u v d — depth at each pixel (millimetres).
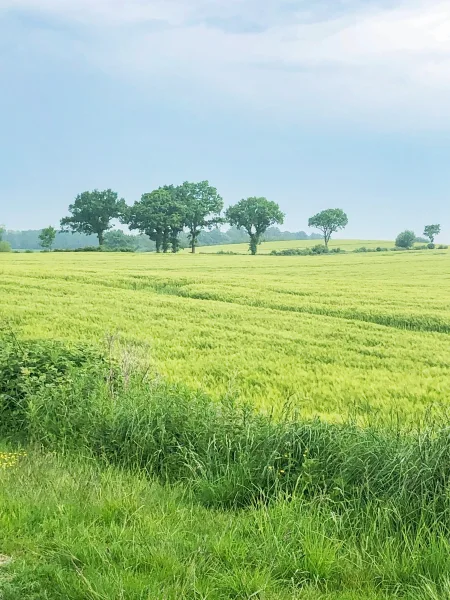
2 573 4855
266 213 144125
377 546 5574
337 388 16547
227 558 5246
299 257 98938
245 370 18734
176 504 6727
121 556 5164
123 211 146625
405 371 19891
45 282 41344
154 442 8258
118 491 6621
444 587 4762
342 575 5160
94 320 27656
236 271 61375
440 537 5449
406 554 5434
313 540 5523
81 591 4570
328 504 6445
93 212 151125
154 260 80250
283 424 7754
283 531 5676
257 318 29578
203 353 21625
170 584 4793
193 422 8383
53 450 8781
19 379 10398
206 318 29344
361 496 6543
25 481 6953
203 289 40250
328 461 7062
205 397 9445
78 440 8875
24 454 8102
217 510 6668
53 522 5750
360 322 29250
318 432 7602
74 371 10664
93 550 5207
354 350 23188
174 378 16781
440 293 40969
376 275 58812
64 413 9445
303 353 22156
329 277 55000
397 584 4992
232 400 8891
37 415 9547
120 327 25969
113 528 5660
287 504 6344
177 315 29656
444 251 126750
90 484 6887
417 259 91875
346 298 37188
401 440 7254
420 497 6184
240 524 5977
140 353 12539
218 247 183625
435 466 6316
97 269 54875
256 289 41062
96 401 9359
